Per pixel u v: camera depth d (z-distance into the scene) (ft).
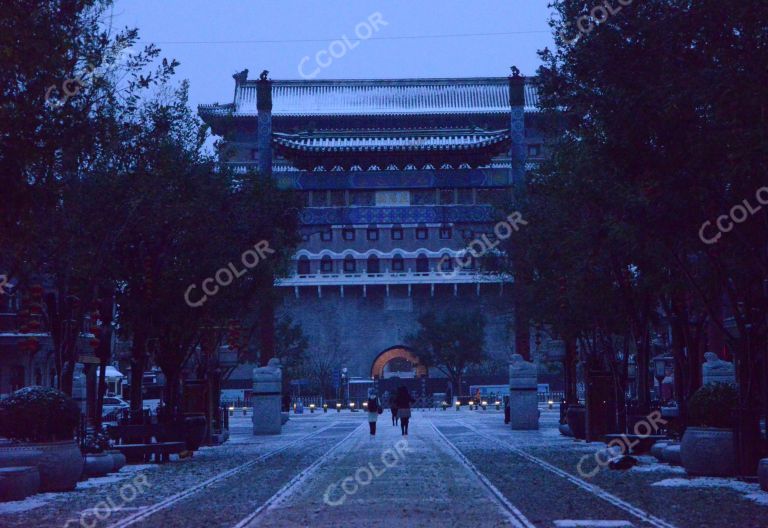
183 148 112.37
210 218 115.55
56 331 91.91
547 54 75.25
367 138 322.34
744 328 71.82
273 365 173.17
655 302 113.70
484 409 327.67
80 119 68.69
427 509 53.62
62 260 87.45
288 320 358.02
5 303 184.75
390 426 200.44
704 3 58.95
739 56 59.72
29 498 65.10
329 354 403.75
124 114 84.48
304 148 317.42
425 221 346.54
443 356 381.40
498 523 46.96
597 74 66.95
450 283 395.75
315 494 63.10
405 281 396.57
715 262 72.33
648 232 71.82
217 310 123.85
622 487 65.41
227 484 72.59
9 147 59.82
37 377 206.18
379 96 417.49
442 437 146.72
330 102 416.26
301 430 188.75
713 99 59.88
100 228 89.76
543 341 285.64
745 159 59.57
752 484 66.18
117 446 95.09
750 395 71.31
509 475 76.18
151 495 65.87
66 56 64.95
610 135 69.46
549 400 350.02
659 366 213.66
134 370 114.11
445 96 418.51
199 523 49.29
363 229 400.47
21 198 61.36
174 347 121.80
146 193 94.12
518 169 215.72
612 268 107.55
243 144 401.90
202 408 134.72
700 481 68.85
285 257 145.28
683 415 96.73
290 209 138.00
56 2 63.72
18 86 62.44
